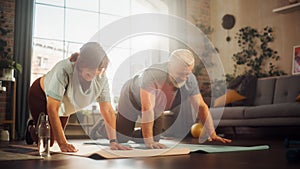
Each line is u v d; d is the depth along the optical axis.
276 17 5.58
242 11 6.09
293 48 5.30
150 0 6.10
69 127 4.68
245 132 4.88
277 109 4.22
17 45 5.03
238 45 6.08
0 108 4.92
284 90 4.98
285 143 2.49
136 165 1.40
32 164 1.46
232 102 5.20
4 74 4.68
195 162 1.51
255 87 5.37
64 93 1.99
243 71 5.97
